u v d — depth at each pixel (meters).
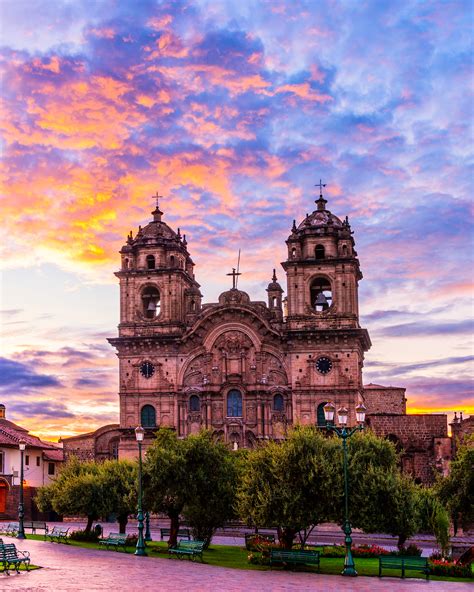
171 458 63.09
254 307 103.44
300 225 107.12
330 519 57.53
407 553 62.91
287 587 42.16
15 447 107.12
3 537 68.25
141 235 110.94
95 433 113.12
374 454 59.91
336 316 102.50
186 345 105.50
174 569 48.44
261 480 58.03
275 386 102.31
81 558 52.31
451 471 73.25
